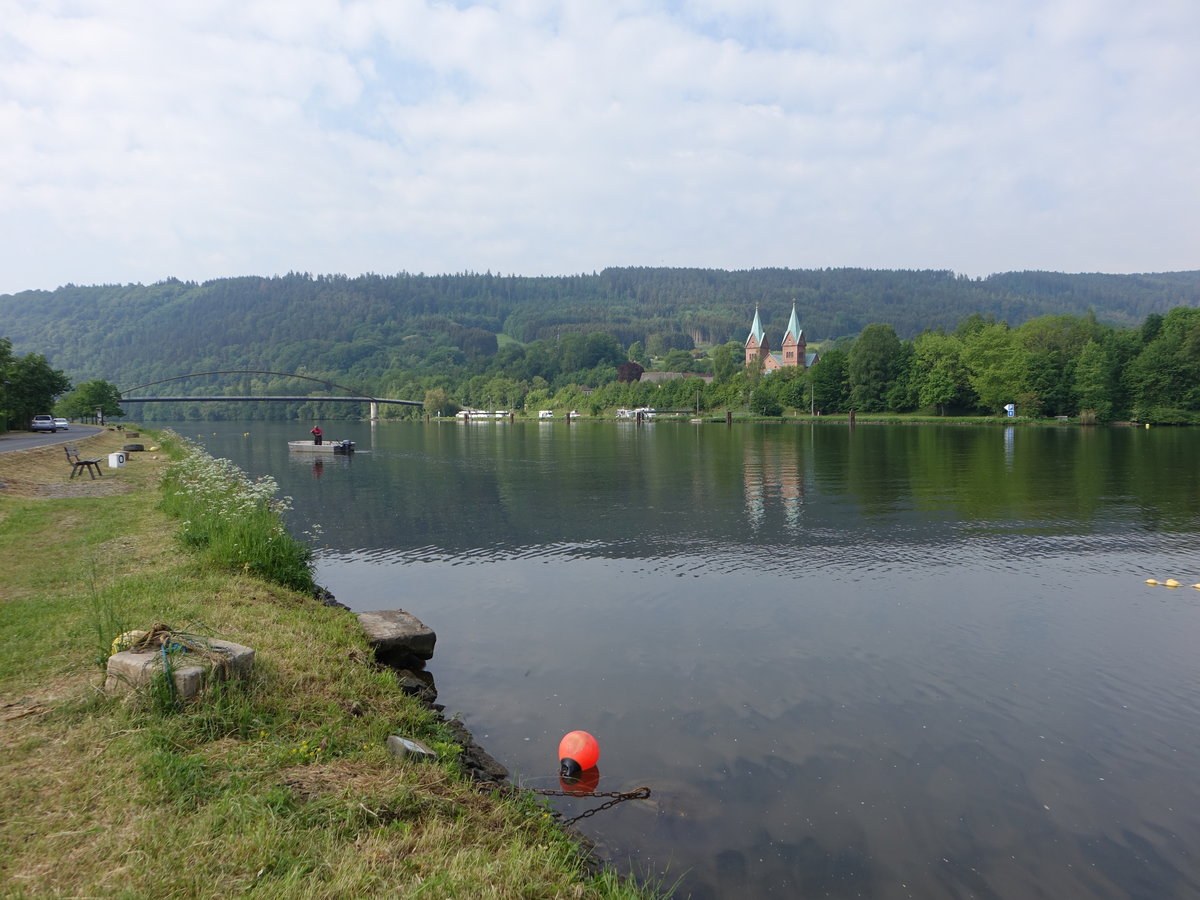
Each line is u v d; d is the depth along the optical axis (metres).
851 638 13.14
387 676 9.80
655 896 6.14
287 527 25.12
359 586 17.08
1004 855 7.07
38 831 5.28
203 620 10.27
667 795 7.96
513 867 5.56
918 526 24.03
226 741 6.82
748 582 17.09
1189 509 27.09
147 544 15.79
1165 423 100.12
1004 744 9.23
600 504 30.00
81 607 10.71
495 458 57.38
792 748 9.07
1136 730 9.62
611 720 9.80
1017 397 117.62
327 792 6.21
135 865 4.95
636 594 16.16
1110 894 6.56
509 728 9.54
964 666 11.80
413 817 6.19
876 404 141.50
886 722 9.82
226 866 5.03
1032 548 20.53
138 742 6.50
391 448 73.69
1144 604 15.13
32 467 31.97
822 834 7.33
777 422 138.25
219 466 28.03
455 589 16.72
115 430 84.44
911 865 6.88
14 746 6.45
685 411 186.12
